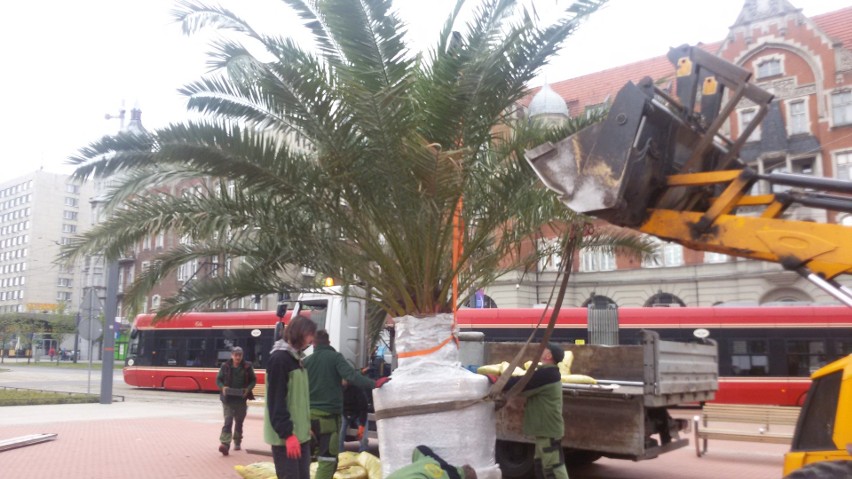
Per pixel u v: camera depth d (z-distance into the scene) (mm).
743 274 33531
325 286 8477
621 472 10555
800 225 4035
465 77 6184
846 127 32156
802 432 4422
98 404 20109
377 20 6035
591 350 9203
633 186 4449
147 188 7254
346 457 8250
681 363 9414
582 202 4477
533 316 20656
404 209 6637
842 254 3879
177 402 22234
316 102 6383
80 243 6930
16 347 88250
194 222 6824
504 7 6352
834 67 32781
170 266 7480
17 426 14398
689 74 4750
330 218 7066
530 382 7027
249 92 6992
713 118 4684
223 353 26484
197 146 6566
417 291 6969
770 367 19875
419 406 6523
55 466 9641
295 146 7125
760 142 33375
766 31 34531
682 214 4414
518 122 7219
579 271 37906
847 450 3811
